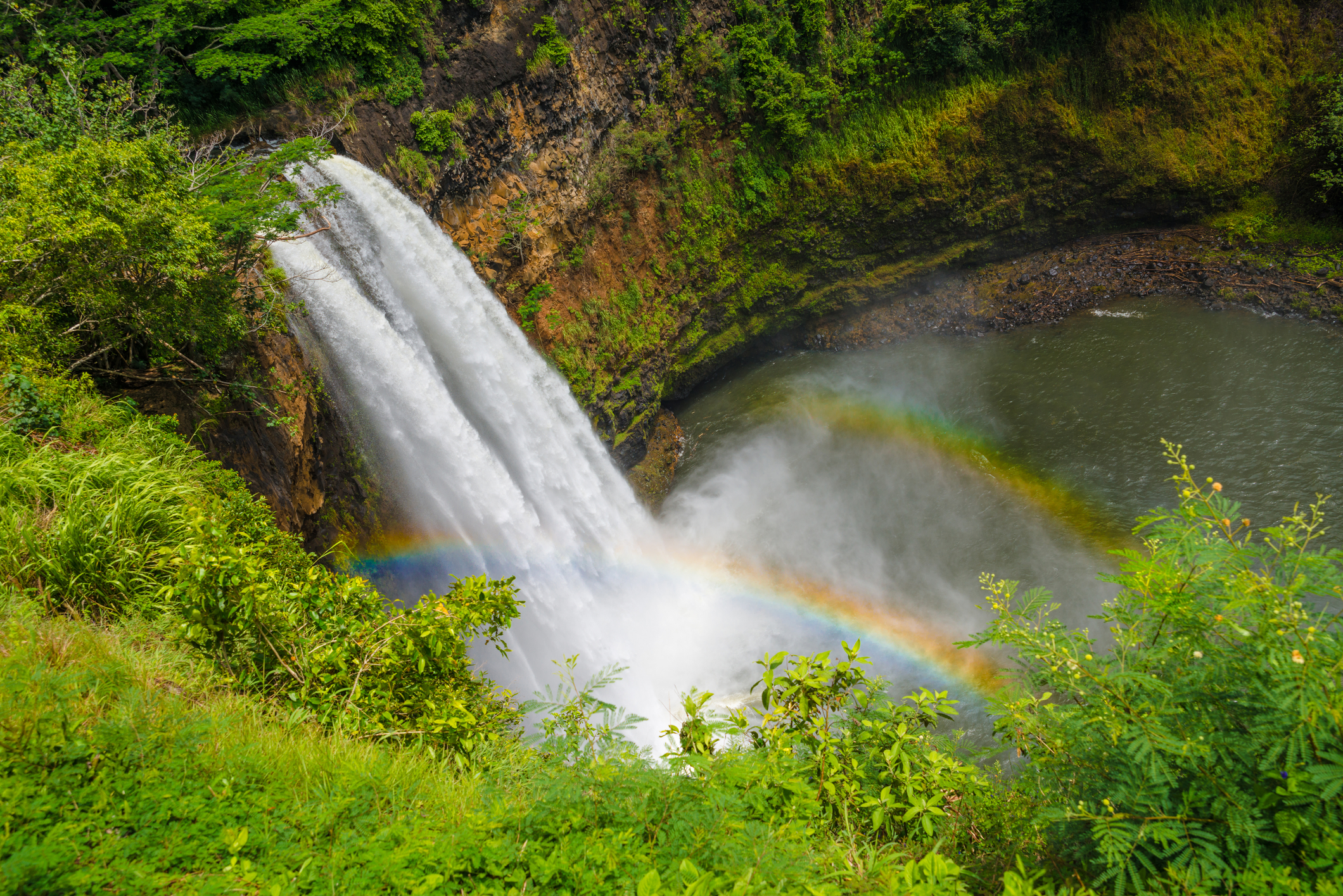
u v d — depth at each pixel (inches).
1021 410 1093.1
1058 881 175.8
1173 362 1093.1
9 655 215.3
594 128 1030.4
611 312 1086.4
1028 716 201.2
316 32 745.6
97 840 161.8
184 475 352.2
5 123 452.1
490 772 228.8
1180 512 176.9
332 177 684.7
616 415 1087.6
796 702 244.4
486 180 904.9
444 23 852.6
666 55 1095.6
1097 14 1227.9
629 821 177.8
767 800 203.9
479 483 729.6
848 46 1226.0
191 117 705.6
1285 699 140.0
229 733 210.1
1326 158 1182.9
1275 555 162.4
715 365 1327.5
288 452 509.4
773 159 1238.3
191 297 416.2
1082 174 1289.4
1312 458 863.7
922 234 1326.3
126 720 193.9
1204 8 1235.2
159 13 687.7
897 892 158.2
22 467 300.2
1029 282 1326.3
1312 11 1213.1
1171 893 146.2
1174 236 1300.4
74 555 273.1
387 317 711.1
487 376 825.5
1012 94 1246.3
